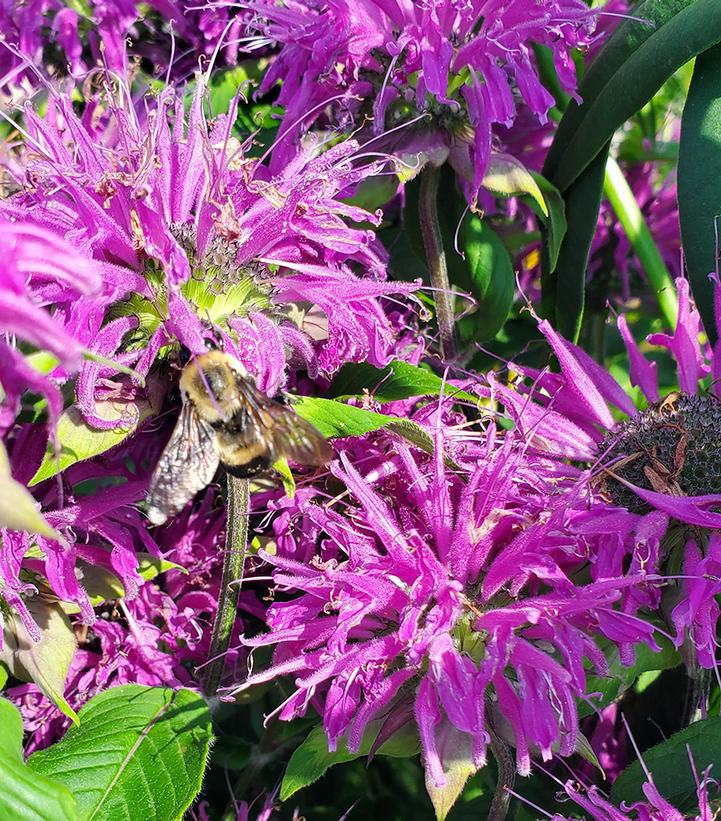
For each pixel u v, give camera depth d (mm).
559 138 198
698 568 145
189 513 179
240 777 186
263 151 202
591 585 133
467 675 131
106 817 135
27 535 140
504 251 199
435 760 128
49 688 144
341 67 175
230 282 142
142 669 165
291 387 166
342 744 141
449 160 179
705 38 176
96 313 130
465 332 211
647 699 185
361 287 146
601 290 247
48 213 137
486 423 170
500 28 168
